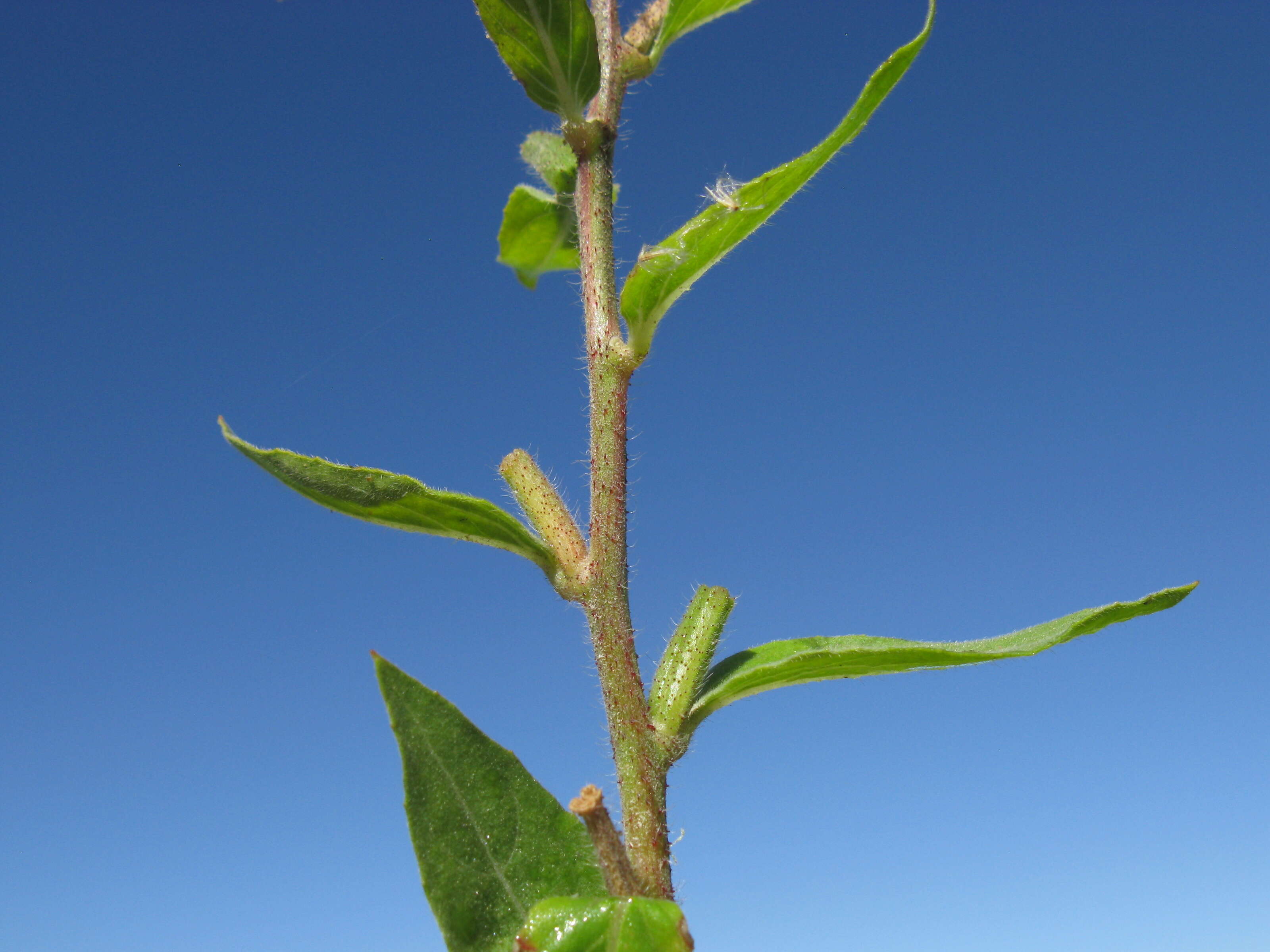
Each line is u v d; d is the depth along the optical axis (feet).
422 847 0.88
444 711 0.91
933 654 0.97
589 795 0.85
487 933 0.88
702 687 0.99
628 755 0.94
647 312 0.97
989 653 0.96
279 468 0.96
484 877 0.89
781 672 0.99
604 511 0.97
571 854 0.91
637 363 0.98
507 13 0.98
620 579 0.97
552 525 0.99
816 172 0.96
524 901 0.90
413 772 0.89
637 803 0.93
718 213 0.93
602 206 1.02
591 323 1.00
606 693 0.95
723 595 0.99
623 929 0.82
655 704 0.96
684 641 0.97
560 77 1.00
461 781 0.90
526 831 0.91
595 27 1.00
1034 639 0.98
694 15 1.10
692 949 0.82
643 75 1.08
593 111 1.05
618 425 0.98
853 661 0.99
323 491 0.96
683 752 0.96
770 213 0.96
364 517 0.98
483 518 0.97
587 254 1.01
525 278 1.31
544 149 1.22
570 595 0.97
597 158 1.02
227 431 0.94
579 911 0.83
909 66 0.92
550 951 0.82
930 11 0.90
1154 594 0.95
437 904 0.87
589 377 1.00
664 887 0.92
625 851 0.87
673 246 0.94
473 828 0.90
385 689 0.89
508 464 1.02
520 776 0.92
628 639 0.96
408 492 0.96
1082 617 0.97
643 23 1.10
